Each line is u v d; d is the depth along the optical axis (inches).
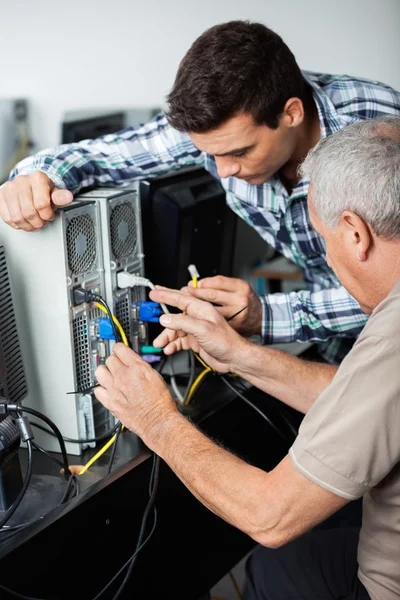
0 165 130.7
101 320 53.5
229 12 139.3
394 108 65.7
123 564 50.6
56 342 51.9
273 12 136.9
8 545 41.1
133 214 57.4
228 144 55.6
